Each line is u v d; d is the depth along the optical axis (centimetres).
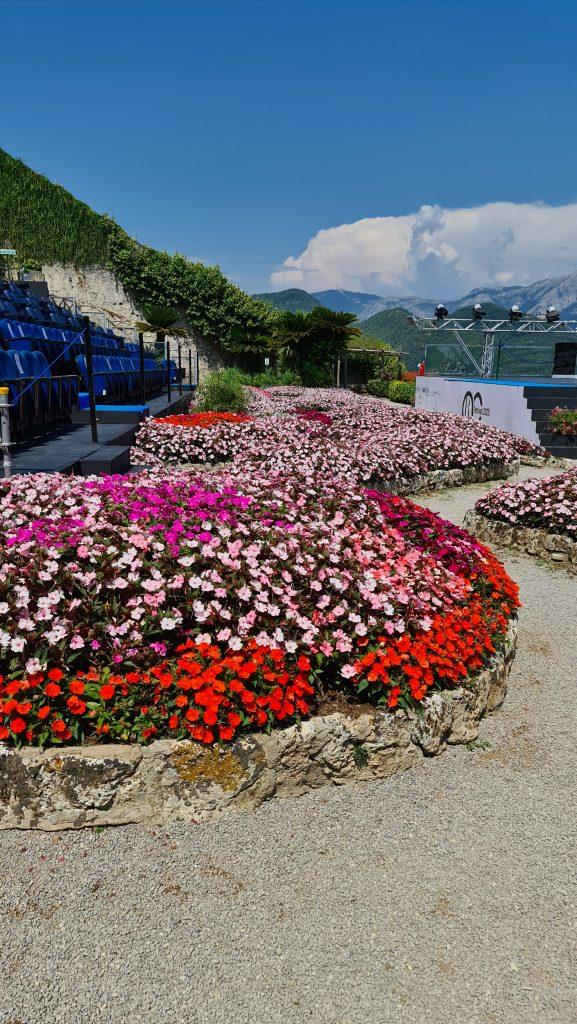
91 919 240
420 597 390
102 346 1388
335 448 969
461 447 1138
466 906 258
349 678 331
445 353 2770
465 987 224
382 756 327
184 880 259
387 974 226
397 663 331
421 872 273
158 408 1296
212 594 350
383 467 969
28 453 720
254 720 301
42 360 854
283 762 302
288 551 389
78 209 2780
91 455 711
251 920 244
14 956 224
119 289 2930
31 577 328
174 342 3016
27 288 1822
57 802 276
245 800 296
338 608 354
